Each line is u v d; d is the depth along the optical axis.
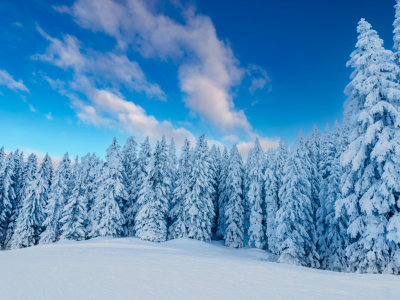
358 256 14.11
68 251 19.06
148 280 9.47
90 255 16.45
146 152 40.94
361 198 13.97
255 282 9.34
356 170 14.47
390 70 14.20
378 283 8.88
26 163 46.66
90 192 44.31
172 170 41.94
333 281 9.46
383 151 12.69
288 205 23.48
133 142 43.03
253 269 12.18
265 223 36.75
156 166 34.00
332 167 24.45
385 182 12.77
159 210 33.19
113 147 36.16
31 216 37.19
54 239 36.28
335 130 29.22
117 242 26.72
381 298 7.11
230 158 45.91
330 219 23.70
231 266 13.04
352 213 14.93
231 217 36.69
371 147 14.34
